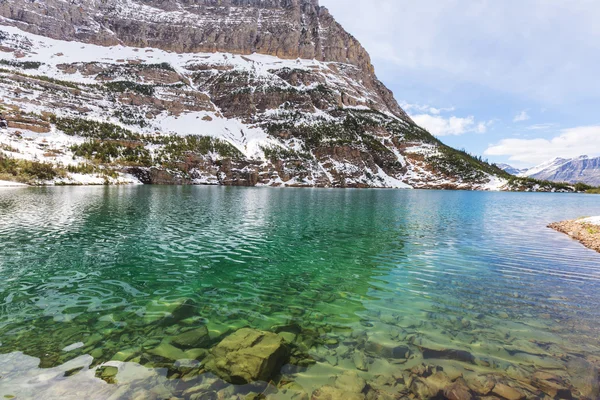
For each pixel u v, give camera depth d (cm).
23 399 677
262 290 1471
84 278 1586
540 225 3822
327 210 5266
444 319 1169
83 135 16512
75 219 3481
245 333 953
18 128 14675
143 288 1461
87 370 798
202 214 4247
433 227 3534
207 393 722
